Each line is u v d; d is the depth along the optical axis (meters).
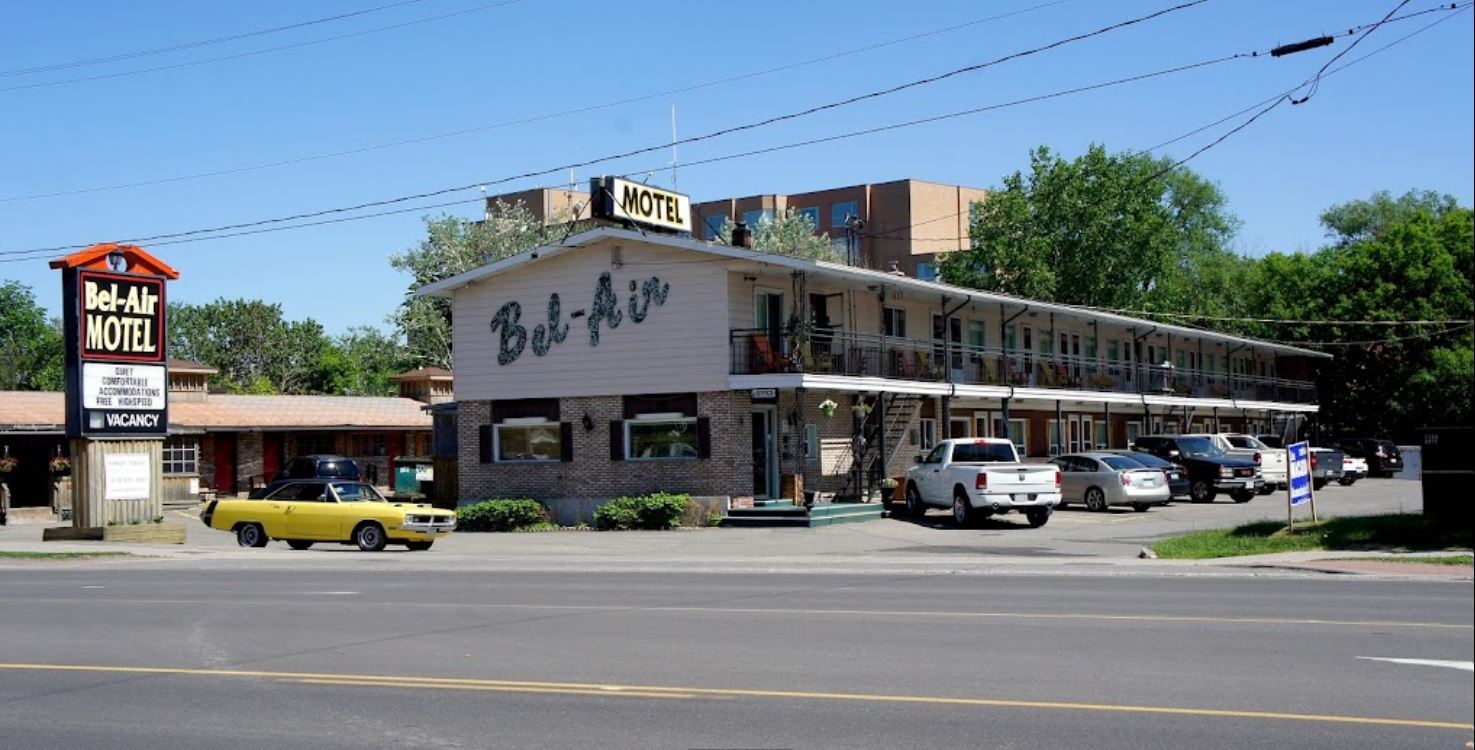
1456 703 9.63
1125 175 70.00
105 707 10.65
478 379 37.97
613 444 35.78
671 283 35.09
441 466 41.50
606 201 36.47
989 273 70.06
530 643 13.54
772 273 35.41
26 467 45.25
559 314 36.78
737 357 34.28
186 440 49.03
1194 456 40.75
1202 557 23.20
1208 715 9.35
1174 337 57.28
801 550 27.34
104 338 32.75
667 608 16.55
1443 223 69.00
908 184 91.62
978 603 16.58
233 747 9.19
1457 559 20.78
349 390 91.00
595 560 25.95
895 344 39.66
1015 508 31.95
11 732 9.79
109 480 32.97
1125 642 12.80
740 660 12.16
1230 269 80.56
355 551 29.41
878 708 9.87
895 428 39.91
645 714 9.87
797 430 34.50
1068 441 50.62
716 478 34.22
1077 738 8.76
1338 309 67.06
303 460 41.53
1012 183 70.25
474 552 28.48
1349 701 9.73
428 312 65.75
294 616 16.31
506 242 65.12
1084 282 68.75
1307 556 22.25
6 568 26.58
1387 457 54.84
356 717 10.02
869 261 92.62
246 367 89.62
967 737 8.87
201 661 12.84
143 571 25.09
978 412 44.94
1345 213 94.19
